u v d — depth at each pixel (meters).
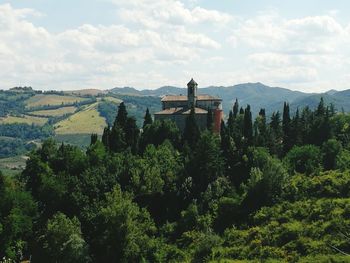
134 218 111.38
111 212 105.75
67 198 118.06
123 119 156.00
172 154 138.88
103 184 121.62
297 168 132.88
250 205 115.94
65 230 103.50
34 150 138.75
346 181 112.62
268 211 109.56
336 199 106.19
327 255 84.81
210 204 118.19
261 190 116.69
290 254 89.50
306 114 172.88
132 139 150.25
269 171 118.19
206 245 100.06
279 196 116.31
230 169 134.50
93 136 156.00
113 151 144.38
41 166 128.50
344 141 148.88
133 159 131.88
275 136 152.62
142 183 122.94
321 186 114.00
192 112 151.25
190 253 101.38
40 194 120.69
